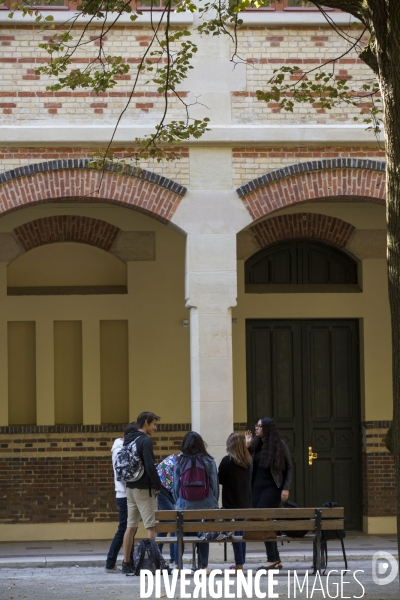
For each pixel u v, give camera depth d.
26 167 15.51
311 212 19.11
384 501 18.92
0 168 15.55
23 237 18.66
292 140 15.93
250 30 16.17
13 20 15.71
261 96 13.66
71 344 19.02
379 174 16.09
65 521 18.44
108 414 18.98
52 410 18.64
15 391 18.84
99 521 18.52
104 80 13.28
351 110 16.19
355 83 16.20
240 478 13.32
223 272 15.76
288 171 15.88
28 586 12.90
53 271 19.09
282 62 16.17
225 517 12.40
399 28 9.71
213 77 16.08
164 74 13.79
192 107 16.00
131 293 18.94
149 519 13.36
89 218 18.84
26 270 19.06
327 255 19.52
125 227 18.95
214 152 15.93
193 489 12.93
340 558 15.68
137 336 18.92
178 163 15.87
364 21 10.57
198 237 15.77
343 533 13.51
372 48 10.73
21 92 15.75
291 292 19.23
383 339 19.30
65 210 18.73
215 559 15.13
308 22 16.14
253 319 19.25
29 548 17.16
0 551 16.75
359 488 19.28
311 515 12.70
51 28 13.98
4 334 18.66
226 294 15.71
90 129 15.66
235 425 18.84
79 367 18.98
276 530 12.62
